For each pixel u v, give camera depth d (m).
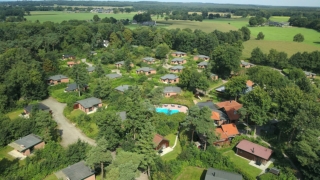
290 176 57.59
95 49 186.75
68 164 61.78
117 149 67.69
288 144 70.69
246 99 77.62
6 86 93.69
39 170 58.41
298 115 65.12
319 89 108.56
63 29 192.75
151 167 59.09
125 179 47.28
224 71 136.88
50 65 129.75
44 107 90.44
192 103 99.81
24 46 151.12
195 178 59.53
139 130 70.44
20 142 67.69
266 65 165.12
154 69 137.75
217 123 82.12
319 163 54.38
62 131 79.94
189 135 75.19
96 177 57.97
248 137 74.50
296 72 129.25
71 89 108.44
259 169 62.09
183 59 161.75
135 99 88.44
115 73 131.00
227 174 54.81
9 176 55.31
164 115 84.44
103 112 83.00
